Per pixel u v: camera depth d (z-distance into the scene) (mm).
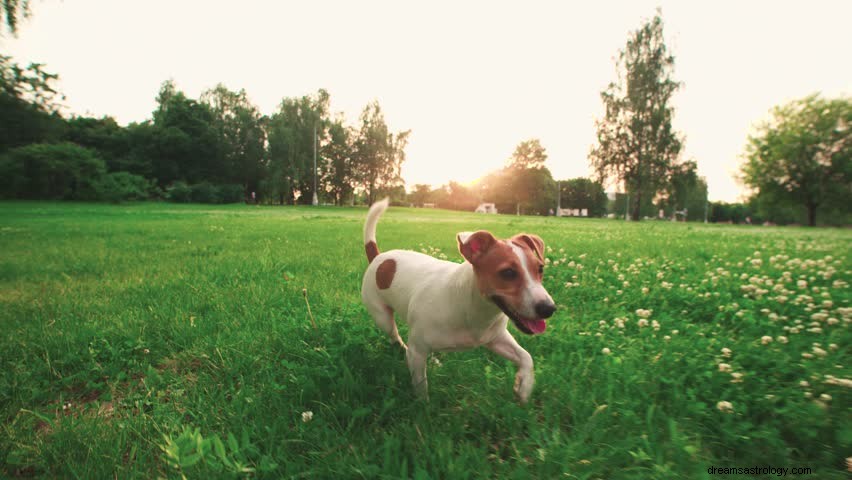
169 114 51250
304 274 5738
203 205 39062
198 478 1879
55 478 1953
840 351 2830
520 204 73312
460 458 1946
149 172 47344
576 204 89062
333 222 16547
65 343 3381
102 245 8555
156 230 11898
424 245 8445
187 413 2512
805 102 40031
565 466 1895
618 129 39031
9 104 30766
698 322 3826
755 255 7273
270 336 3496
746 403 2373
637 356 2990
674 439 2029
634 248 8344
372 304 3414
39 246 8344
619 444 2062
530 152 71250
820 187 40281
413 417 2410
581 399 2473
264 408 2477
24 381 2859
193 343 3469
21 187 32719
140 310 4117
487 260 2416
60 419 2443
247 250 8062
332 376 2758
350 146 58781
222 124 55812
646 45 37562
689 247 8648
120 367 3125
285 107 54750
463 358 3219
